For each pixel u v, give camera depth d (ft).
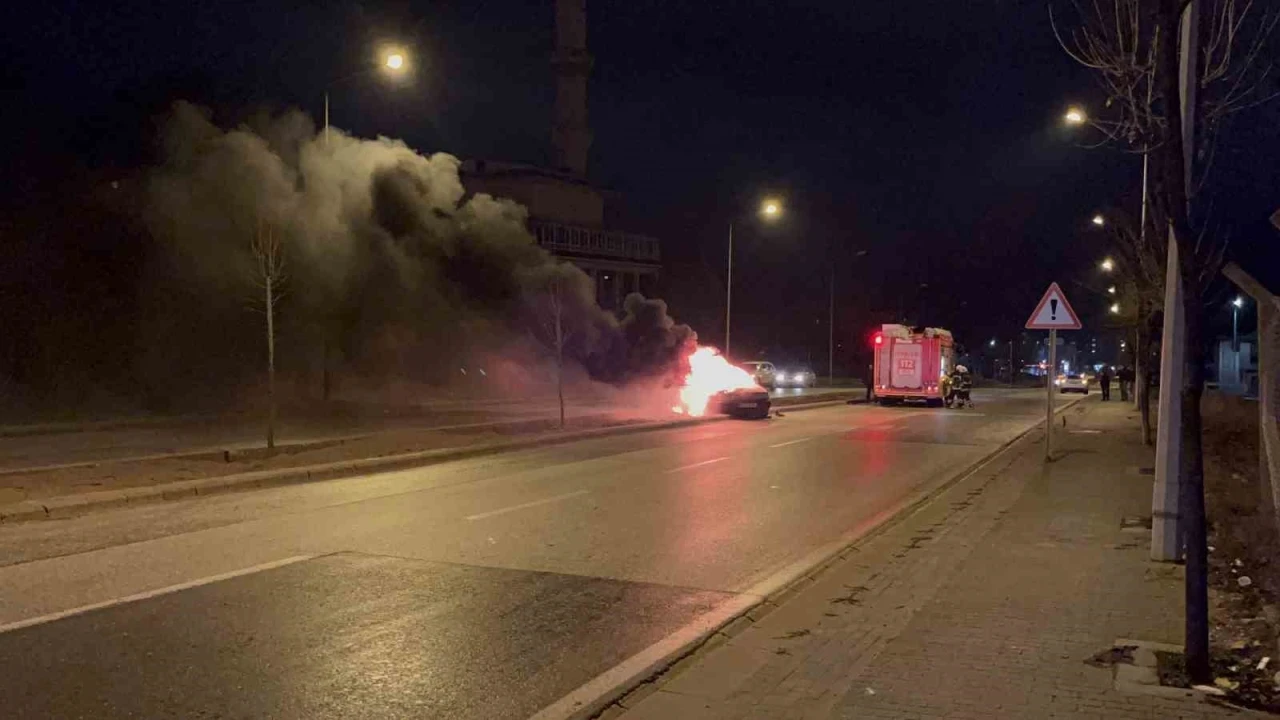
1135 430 82.94
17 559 29.96
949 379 125.08
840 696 17.93
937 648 20.75
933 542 33.19
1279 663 19.45
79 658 20.54
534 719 17.63
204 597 25.61
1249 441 66.59
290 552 31.42
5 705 17.84
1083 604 24.32
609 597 26.35
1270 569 27.61
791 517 39.55
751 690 18.71
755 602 25.86
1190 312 18.72
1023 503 41.52
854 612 24.38
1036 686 18.31
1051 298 58.03
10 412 76.18
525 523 37.29
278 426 73.20
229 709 17.85
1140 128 29.84
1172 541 29.19
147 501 41.34
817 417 102.53
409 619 23.89
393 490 45.60
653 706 17.99
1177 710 17.08
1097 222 75.46
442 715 17.79
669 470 54.29
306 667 20.25
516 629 23.24
